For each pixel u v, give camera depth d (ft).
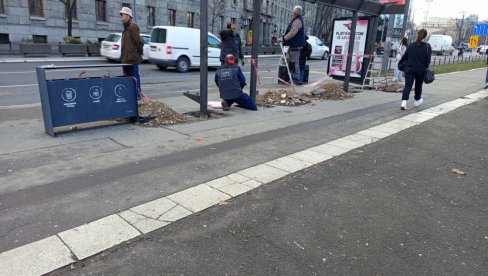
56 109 18.60
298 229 10.74
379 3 37.81
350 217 11.59
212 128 21.54
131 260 9.00
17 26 82.58
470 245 10.28
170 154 16.67
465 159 17.78
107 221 10.69
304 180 14.28
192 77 51.19
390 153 18.06
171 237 10.04
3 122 21.56
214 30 132.26
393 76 52.65
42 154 16.14
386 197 13.16
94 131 20.04
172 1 114.73
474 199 13.34
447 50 179.63
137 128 20.94
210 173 14.58
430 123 24.71
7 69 51.49
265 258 9.30
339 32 42.78
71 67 19.19
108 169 14.66
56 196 12.19
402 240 10.39
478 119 26.73
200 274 8.59
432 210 12.33
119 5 100.01
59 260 8.87
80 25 92.99
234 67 26.55
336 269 8.98
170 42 56.75
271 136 20.26
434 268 9.18
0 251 9.14
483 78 58.49
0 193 12.26
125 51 25.63
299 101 30.71
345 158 17.02
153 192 12.71
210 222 10.91
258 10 27.12
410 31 105.70
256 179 14.12
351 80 42.34
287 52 40.37
